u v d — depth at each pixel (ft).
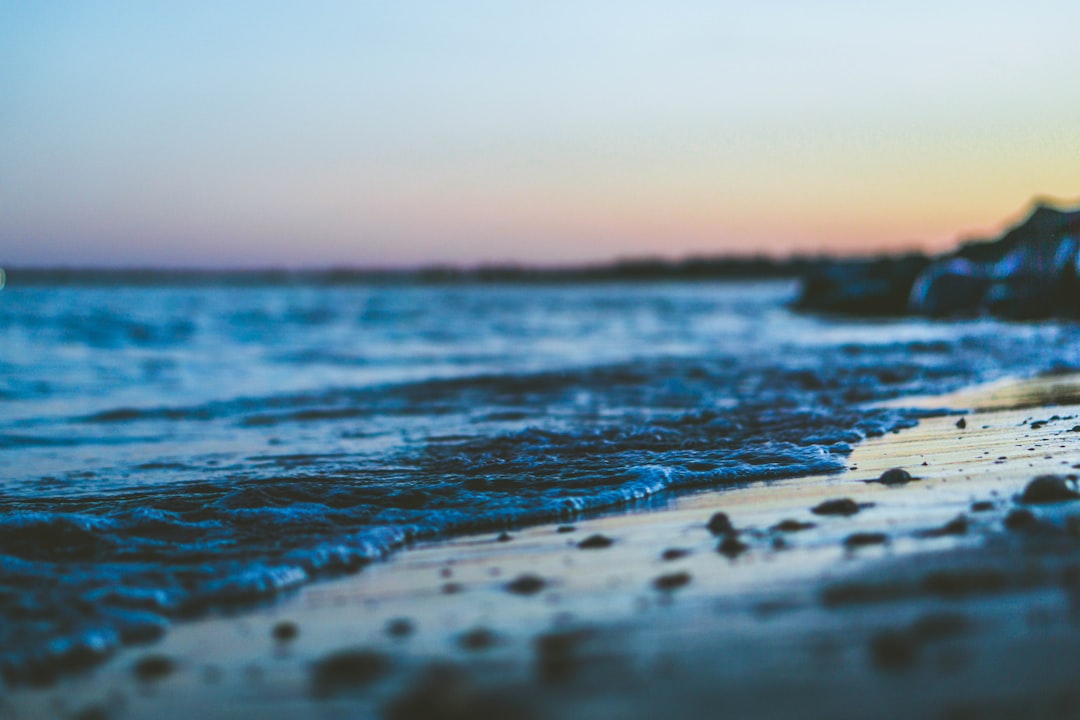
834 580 3.93
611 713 3.44
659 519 4.67
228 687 3.68
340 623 3.99
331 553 4.48
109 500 5.21
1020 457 5.12
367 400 8.21
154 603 4.17
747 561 4.12
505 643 3.76
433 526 4.76
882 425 6.05
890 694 3.43
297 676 3.71
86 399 9.37
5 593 4.22
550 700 3.49
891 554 4.07
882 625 3.68
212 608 4.15
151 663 3.81
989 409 6.39
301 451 6.05
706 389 8.17
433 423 6.77
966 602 3.75
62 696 3.71
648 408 7.16
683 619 3.79
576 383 8.89
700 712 3.43
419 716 3.47
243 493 5.11
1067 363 9.17
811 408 6.71
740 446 5.70
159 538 4.67
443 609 4.01
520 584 4.12
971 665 3.50
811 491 4.87
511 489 5.14
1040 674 3.46
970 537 4.14
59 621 4.06
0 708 3.67
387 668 3.70
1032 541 4.08
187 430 6.98
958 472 4.93
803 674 3.52
